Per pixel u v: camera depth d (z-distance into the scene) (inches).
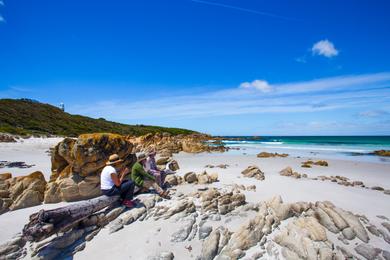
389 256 206.8
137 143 1226.0
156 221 252.2
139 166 324.2
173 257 206.8
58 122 2699.3
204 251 209.3
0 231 236.7
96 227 242.7
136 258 204.8
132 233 235.6
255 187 381.1
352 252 211.3
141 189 329.1
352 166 687.7
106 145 342.6
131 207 279.9
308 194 354.3
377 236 233.9
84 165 323.9
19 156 819.4
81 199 321.7
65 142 336.8
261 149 1360.7
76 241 224.4
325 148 1407.5
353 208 298.7
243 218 256.2
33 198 304.5
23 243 215.3
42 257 198.1
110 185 273.3
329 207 261.4
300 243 208.2
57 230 204.1
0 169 558.6
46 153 914.1
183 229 234.8
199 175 422.6
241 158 885.2
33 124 2327.8
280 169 617.6
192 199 297.7
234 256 201.3
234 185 383.6
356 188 403.5
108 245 220.7
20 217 267.9
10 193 303.9
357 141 2198.6
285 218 250.4
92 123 3075.8
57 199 315.3
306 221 236.7
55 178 357.4
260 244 215.9
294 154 1070.4
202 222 247.1
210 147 1245.1
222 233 227.5
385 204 315.9
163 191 313.6
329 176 532.7
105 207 273.3
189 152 1114.1
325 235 219.1
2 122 2076.8
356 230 234.2
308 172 588.7
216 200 280.8
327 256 196.5
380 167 666.8
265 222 236.4
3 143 1181.1
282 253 205.9
